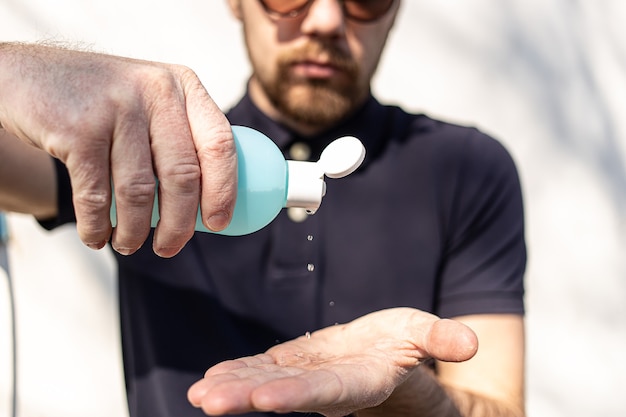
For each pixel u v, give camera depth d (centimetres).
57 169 77
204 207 49
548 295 132
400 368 55
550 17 125
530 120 126
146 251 85
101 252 117
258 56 85
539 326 132
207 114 49
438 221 86
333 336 60
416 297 85
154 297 84
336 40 82
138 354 85
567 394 133
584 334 133
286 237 84
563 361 133
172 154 48
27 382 115
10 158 73
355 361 54
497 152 90
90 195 47
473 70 123
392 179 87
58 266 115
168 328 84
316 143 88
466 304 85
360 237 85
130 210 47
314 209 55
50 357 116
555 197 130
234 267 84
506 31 124
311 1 81
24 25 110
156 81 48
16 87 47
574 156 129
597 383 134
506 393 79
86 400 117
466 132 91
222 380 48
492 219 88
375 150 88
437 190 87
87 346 117
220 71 116
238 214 53
